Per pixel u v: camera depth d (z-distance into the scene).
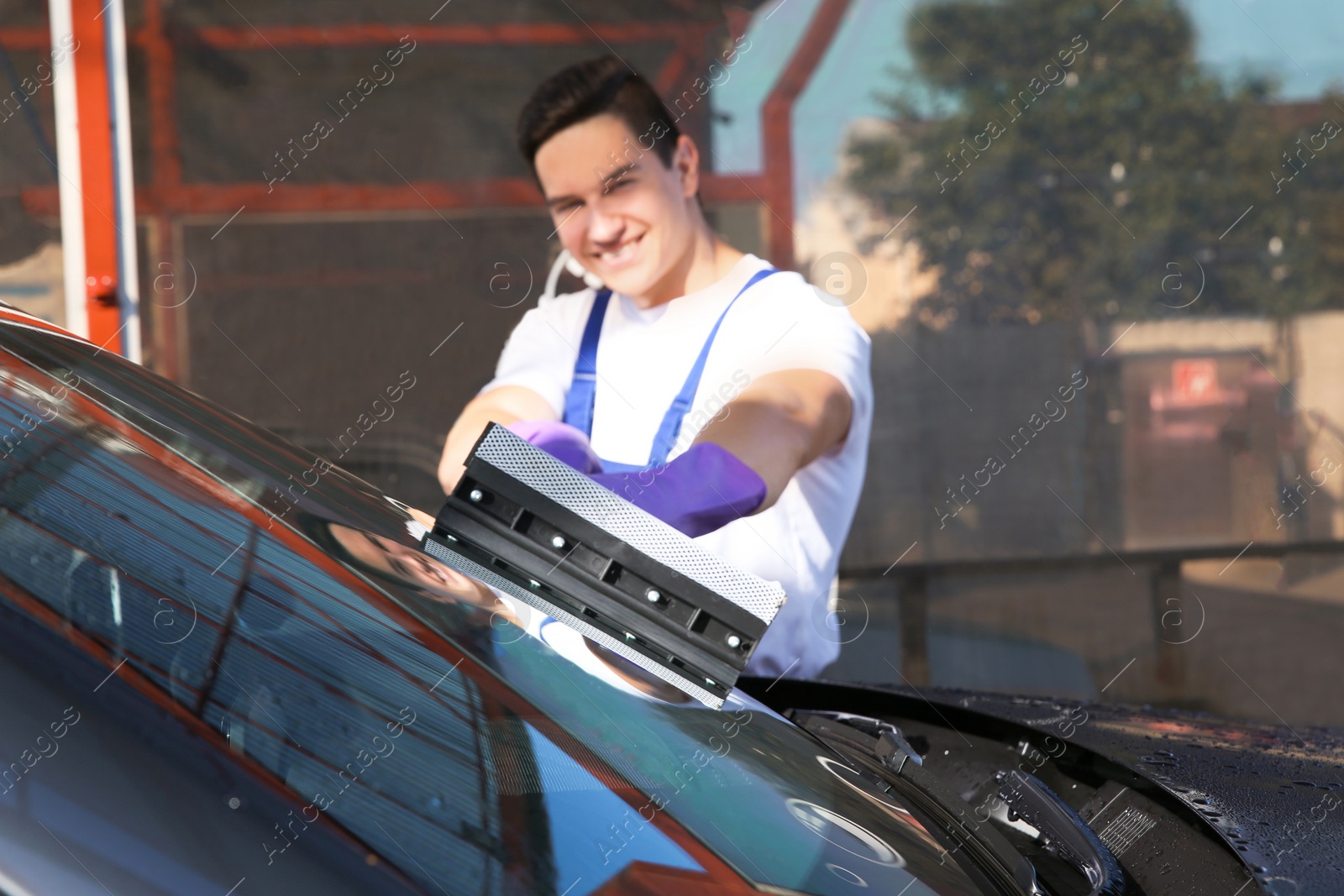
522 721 0.78
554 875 0.68
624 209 3.07
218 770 0.67
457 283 3.08
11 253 2.94
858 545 3.25
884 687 1.49
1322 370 3.52
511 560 0.92
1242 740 1.24
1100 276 3.39
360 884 0.64
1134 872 0.92
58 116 2.92
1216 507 3.48
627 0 3.07
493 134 3.07
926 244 3.25
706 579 0.91
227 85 2.99
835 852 0.79
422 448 3.08
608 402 3.09
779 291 3.14
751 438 2.90
